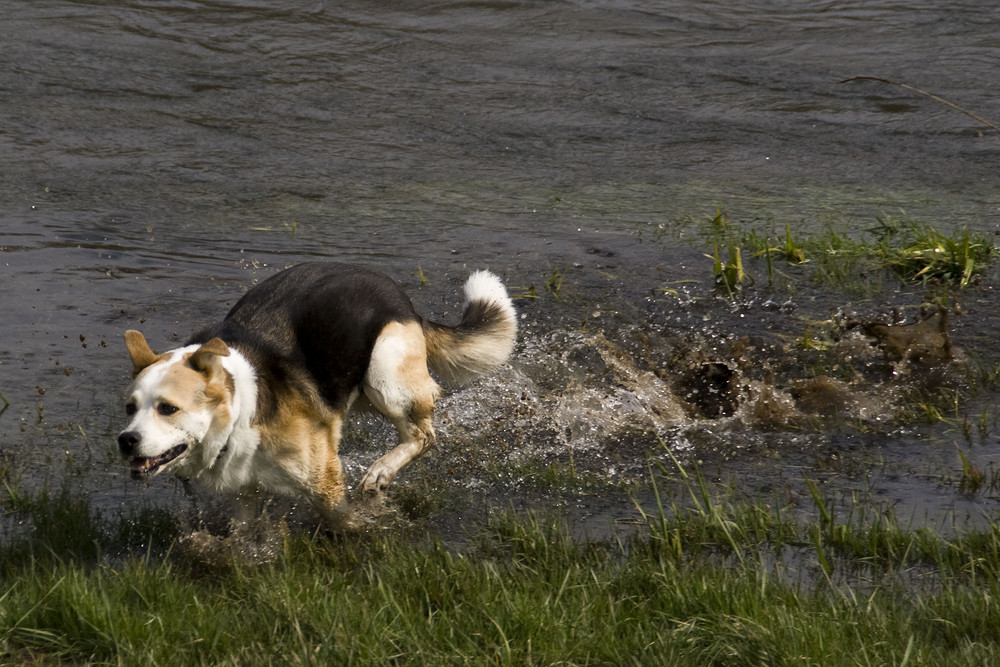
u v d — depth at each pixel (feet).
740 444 33.96
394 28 95.81
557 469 32.48
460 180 64.08
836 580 25.44
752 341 41.60
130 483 31.24
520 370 38.86
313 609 22.86
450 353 32.89
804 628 21.50
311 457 27.43
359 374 29.07
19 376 37.42
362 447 34.12
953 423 34.63
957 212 57.77
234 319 28.19
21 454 32.48
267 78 82.48
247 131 71.61
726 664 21.22
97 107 74.23
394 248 52.31
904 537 26.55
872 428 34.65
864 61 87.51
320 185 62.28
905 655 20.38
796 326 43.11
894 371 38.45
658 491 30.96
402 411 30.07
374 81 83.05
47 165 63.16
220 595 24.12
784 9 103.71
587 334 41.96
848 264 49.01
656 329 42.93
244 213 57.11
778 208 59.21
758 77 84.69
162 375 24.67
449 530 29.01
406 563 25.44
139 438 23.90
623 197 61.41
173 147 67.77
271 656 21.12
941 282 47.14
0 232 51.80
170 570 25.50
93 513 29.35
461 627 22.39
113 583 24.14
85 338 40.75
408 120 75.15
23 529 28.17
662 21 99.30
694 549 26.94
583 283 47.98
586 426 35.37
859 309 44.57
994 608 22.70
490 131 73.36
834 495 30.14
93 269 47.93
